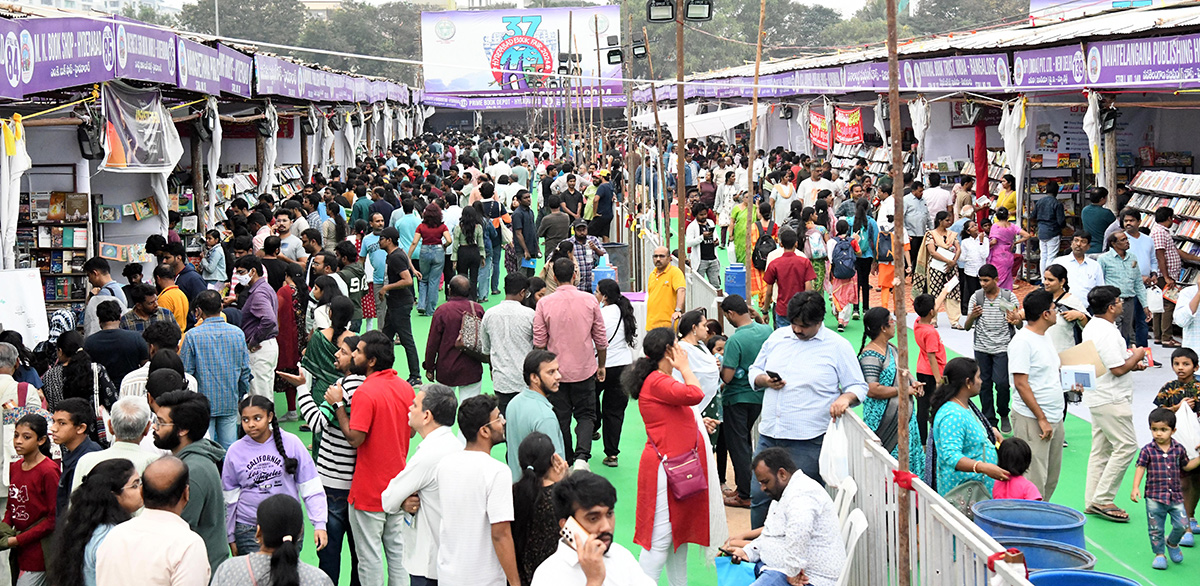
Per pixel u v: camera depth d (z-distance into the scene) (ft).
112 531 14.71
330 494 20.27
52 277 35.88
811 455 22.58
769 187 61.93
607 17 172.55
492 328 28.12
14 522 18.61
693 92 113.91
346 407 20.15
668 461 20.24
